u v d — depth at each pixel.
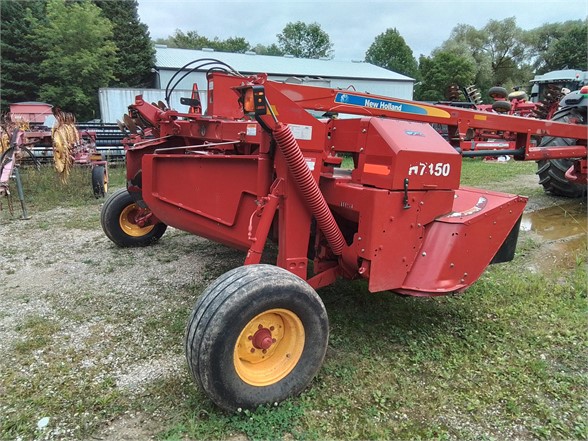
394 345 3.04
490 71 45.66
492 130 4.59
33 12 27.67
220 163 3.20
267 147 2.78
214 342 2.13
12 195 7.91
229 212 3.21
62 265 4.55
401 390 2.56
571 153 5.54
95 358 2.89
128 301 3.72
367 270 2.77
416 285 2.89
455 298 3.74
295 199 2.73
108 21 26.72
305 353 2.46
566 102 6.88
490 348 3.00
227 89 3.91
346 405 2.44
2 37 26.28
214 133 3.69
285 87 3.21
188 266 4.52
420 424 2.33
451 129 4.22
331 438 2.22
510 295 3.79
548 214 6.37
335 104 3.41
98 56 25.75
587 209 6.59
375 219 2.68
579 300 3.62
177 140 4.50
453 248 2.92
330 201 3.00
